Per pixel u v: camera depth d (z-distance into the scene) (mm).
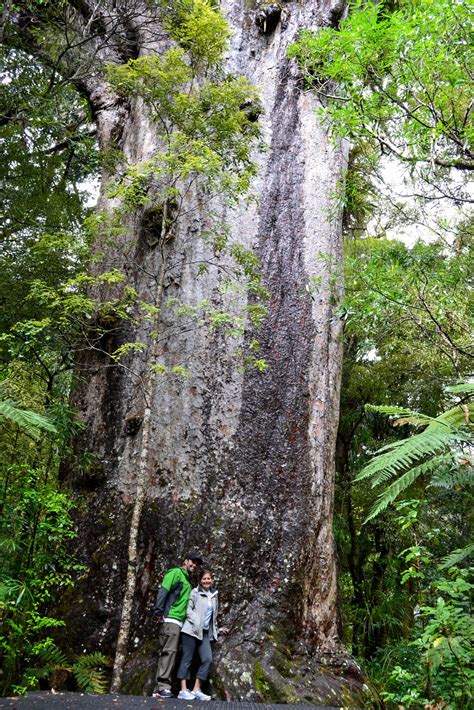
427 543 8969
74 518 7184
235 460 7035
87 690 5707
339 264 8055
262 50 9250
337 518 13180
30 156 11336
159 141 8695
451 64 4867
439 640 3391
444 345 6766
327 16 9336
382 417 13664
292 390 7453
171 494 6918
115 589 6652
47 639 5676
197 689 5527
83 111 11359
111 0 9195
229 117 6980
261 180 8328
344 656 6590
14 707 3670
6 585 5520
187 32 7242
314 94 8797
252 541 6715
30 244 10641
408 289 5996
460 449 2787
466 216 7125
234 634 6246
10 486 6234
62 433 7145
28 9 9109
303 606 6605
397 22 4824
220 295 7652
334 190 8383
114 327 7969
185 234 7949
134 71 6875
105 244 8328
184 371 6246
